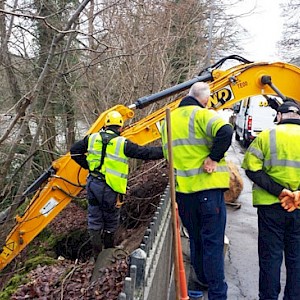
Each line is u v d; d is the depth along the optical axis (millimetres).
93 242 6219
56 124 8250
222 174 4156
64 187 6516
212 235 4137
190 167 4129
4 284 6188
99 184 6035
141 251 2525
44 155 7621
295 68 6828
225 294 4164
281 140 4109
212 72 6699
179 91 6586
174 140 4219
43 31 5012
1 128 4344
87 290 4734
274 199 4125
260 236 4273
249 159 4215
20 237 6418
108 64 9398
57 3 5031
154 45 9406
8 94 5398
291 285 4258
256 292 4887
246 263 5656
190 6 12031
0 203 4496
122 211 8070
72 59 6781
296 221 4160
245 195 9492
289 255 4254
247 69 6684
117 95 9680
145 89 9531
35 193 6934
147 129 6512
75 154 6180
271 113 17766
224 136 3953
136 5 9047
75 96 8859
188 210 4254
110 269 4953
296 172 4082
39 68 4926
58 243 8500
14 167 4809
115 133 6145
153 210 7973
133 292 2256
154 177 8906
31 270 6766
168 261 4367
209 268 4121
